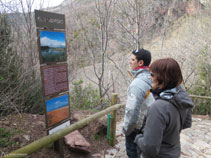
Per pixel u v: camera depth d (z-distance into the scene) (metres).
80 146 2.55
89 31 6.75
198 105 6.60
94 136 3.04
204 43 7.80
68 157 2.48
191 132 3.97
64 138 2.67
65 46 2.49
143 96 1.71
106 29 5.93
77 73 6.32
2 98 2.87
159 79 1.30
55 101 2.35
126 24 6.84
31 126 2.79
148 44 8.95
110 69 7.17
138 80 1.76
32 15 3.92
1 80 2.96
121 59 7.59
